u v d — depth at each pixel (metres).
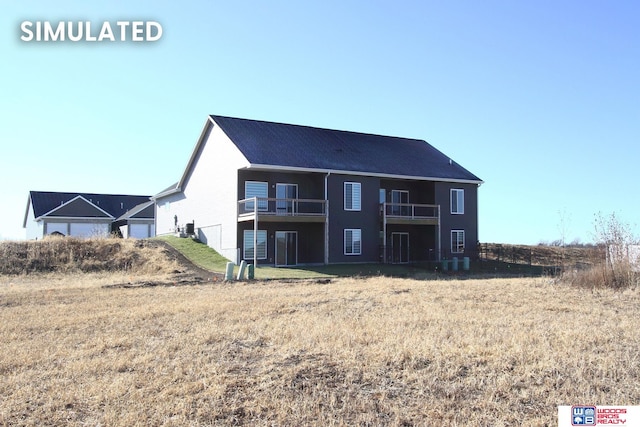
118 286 21.22
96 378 7.89
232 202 30.48
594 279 18.62
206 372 8.02
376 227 32.78
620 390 6.97
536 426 5.93
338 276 25.92
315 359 8.62
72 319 12.88
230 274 23.70
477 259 36.81
